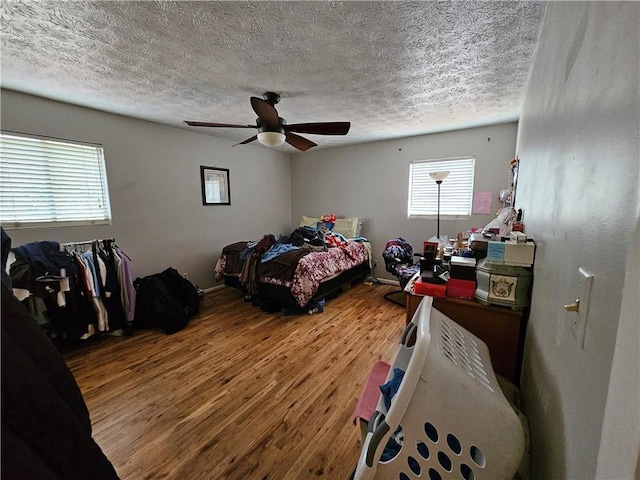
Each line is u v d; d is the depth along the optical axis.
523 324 1.30
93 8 1.28
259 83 2.13
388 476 0.75
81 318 2.38
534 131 1.45
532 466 0.86
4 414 0.44
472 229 3.13
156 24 1.41
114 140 2.88
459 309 1.42
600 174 0.48
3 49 1.63
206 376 2.04
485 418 0.70
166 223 3.40
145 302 2.80
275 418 1.64
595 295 0.47
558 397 0.66
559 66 0.89
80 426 0.54
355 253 3.95
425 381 0.71
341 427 1.57
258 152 4.57
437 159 3.77
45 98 2.41
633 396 0.30
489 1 1.25
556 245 0.79
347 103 2.57
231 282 3.77
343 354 2.33
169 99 2.46
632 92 0.36
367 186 4.41
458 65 1.85
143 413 1.68
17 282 2.05
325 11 1.32
